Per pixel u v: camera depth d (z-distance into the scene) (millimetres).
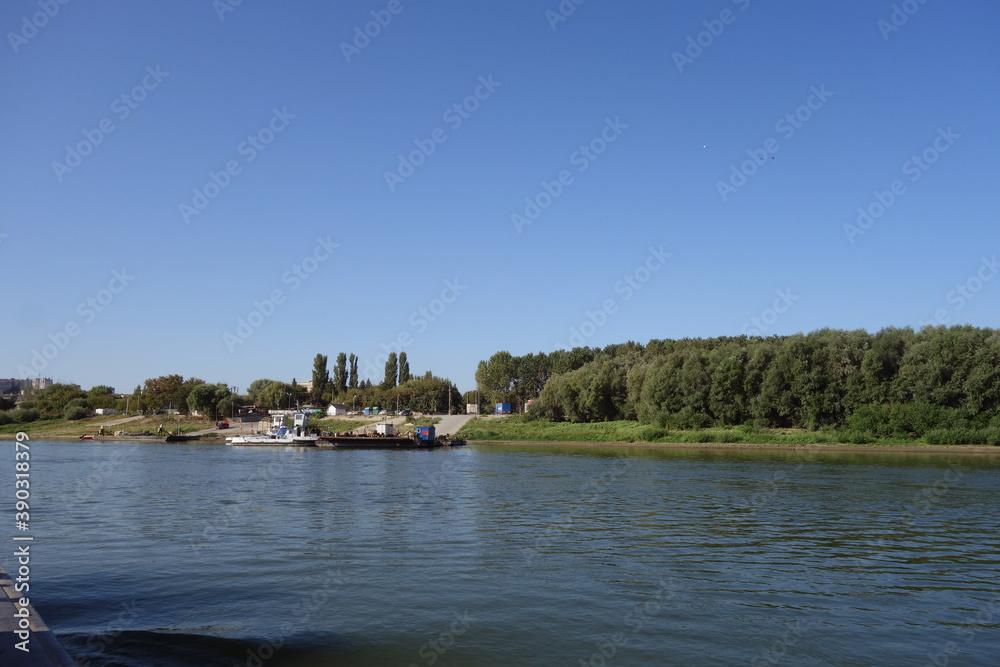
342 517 35938
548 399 135875
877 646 16781
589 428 119812
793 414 100625
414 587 21641
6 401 184625
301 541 29109
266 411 188625
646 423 115438
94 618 18391
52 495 46219
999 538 29672
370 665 15305
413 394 194625
